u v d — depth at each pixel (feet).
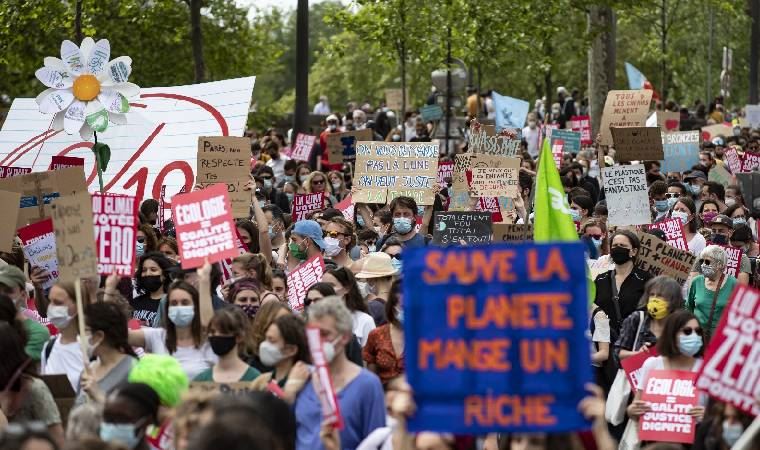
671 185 76.02
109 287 41.16
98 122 55.42
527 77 223.51
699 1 214.48
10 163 77.05
